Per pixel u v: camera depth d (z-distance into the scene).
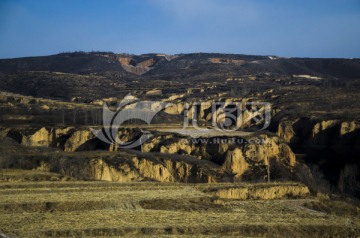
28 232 55.56
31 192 72.75
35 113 171.38
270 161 130.25
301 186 83.69
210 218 64.19
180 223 61.03
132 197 71.81
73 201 67.88
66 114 170.75
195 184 84.44
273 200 78.06
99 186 78.69
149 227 58.50
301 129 174.62
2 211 64.25
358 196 116.62
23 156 97.12
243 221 63.69
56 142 137.62
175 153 129.50
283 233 61.72
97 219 61.28
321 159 152.00
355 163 145.38
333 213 74.75
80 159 96.12
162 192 75.69
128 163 100.19
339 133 163.88
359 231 64.69
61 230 56.31
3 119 158.88
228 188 79.31
